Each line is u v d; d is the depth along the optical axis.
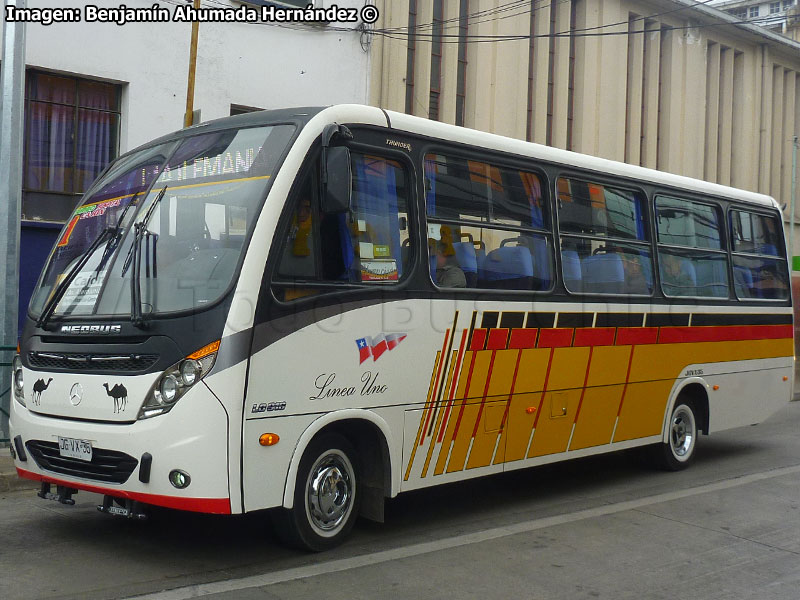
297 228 5.63
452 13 19.36
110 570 5.48
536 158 7.59
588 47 22.36
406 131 6.45
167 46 13.44
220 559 5.78
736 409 10.20
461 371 6.73
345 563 5.80
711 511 7.72
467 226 6.88
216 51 13.98
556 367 7.62
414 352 6.36
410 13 18.89
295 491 5.74
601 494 8.35
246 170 5.71
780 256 11.15
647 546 6.54
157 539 6.22
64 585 5.16
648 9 23.94
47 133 12.61
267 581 5.35
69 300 5.83
